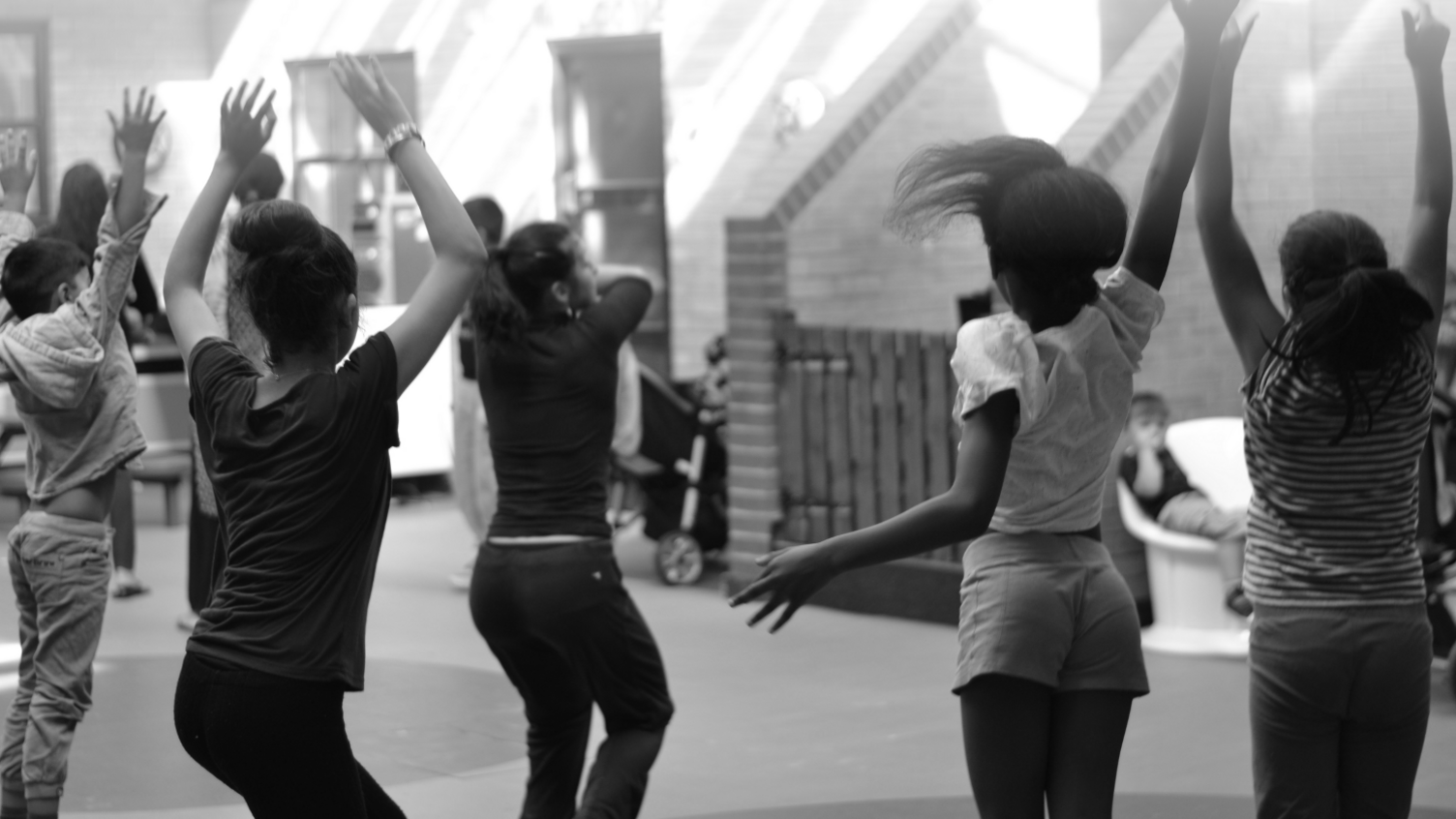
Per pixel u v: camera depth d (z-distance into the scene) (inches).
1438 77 204.5
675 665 394.9
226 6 822.5
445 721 346.3
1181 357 437.1
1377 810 190.2
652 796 294.2
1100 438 175.3
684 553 489.1
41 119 847.7
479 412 443.8
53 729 251.0
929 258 506.9
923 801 289.7
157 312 463.5
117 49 836.6
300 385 167.3
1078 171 171.9
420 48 744.3
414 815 284.4
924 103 505.4
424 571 517.0
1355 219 194.5
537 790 250.5
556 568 237.1
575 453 240.7
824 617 446.6
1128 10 547.5
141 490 697.6
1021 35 533.3
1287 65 483.8
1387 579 185.8
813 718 346.6
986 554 176.2
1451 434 388.5
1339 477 185.2
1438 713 338.6
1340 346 181.3
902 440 437.7
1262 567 190.9
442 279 174.1
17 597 260.2
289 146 804.6
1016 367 164.2
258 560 164.4
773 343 458.0
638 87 693.3
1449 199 203.9
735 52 630.5
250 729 160.6
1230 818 276.8
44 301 261.3
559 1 697.6
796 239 466.0
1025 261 171.0
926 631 427.8
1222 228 202.5
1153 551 404.2
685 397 531.2
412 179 177.2
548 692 247.8
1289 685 187.5
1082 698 173.8
